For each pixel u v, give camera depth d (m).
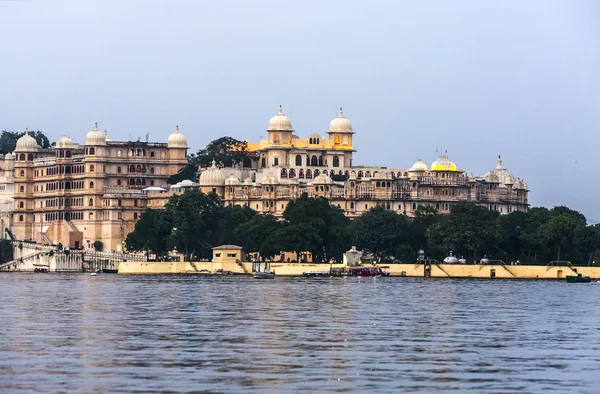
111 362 151.38
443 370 146.88
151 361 152.50
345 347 167.75
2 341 172.62
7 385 134.00
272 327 196.50
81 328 193.25
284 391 131.25
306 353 160.75
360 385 135.38
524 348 169.25
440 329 195.75
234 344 170.50
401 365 150.62
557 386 136.12
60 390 131.00
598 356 160.75
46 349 163.62
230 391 131.00
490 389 133.88
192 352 161.00
